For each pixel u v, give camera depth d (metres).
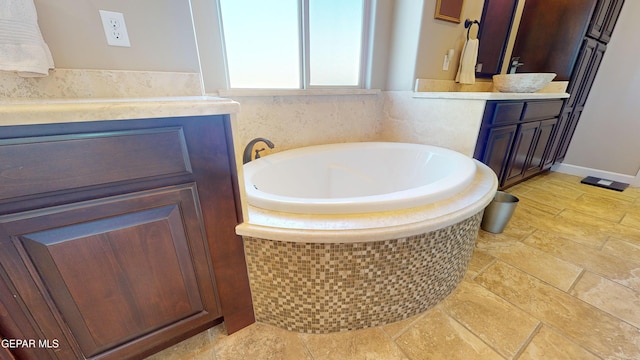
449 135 1.81
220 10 1.30
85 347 0.76
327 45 1.78
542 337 0.98
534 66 2.51
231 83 1.45
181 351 0.94
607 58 2.55
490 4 2.13
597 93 2.66
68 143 0.58
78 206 0.63
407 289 1.00
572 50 2.26
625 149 2.58
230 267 0.91
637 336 0.99
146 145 0.66
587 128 2.77
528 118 1.99
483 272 1.33
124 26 0.87
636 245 1.58
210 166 0.77
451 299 1.16
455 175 1.17
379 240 0.84
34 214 0.59
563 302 1.15
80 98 0.86
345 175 1.74
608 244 1.59
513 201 1.76
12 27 0.69
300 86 1.73
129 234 0.71
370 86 2.04
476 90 2.42
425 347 0.95
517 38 2.54
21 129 0.54
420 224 0.86
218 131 0.75
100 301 0.73
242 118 1.51
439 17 1.86
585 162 2.84
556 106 2.29
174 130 0.69
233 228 0.87
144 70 0.93
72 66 0.83
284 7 1.52
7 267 0.60
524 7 2.43
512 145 1.96
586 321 1.05
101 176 0.63
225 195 0.82
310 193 1.64
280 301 0.98
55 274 0.65
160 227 0.75
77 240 0.65
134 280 0.76
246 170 1.27
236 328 1.01
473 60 2.08
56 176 0.59
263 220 0.87
